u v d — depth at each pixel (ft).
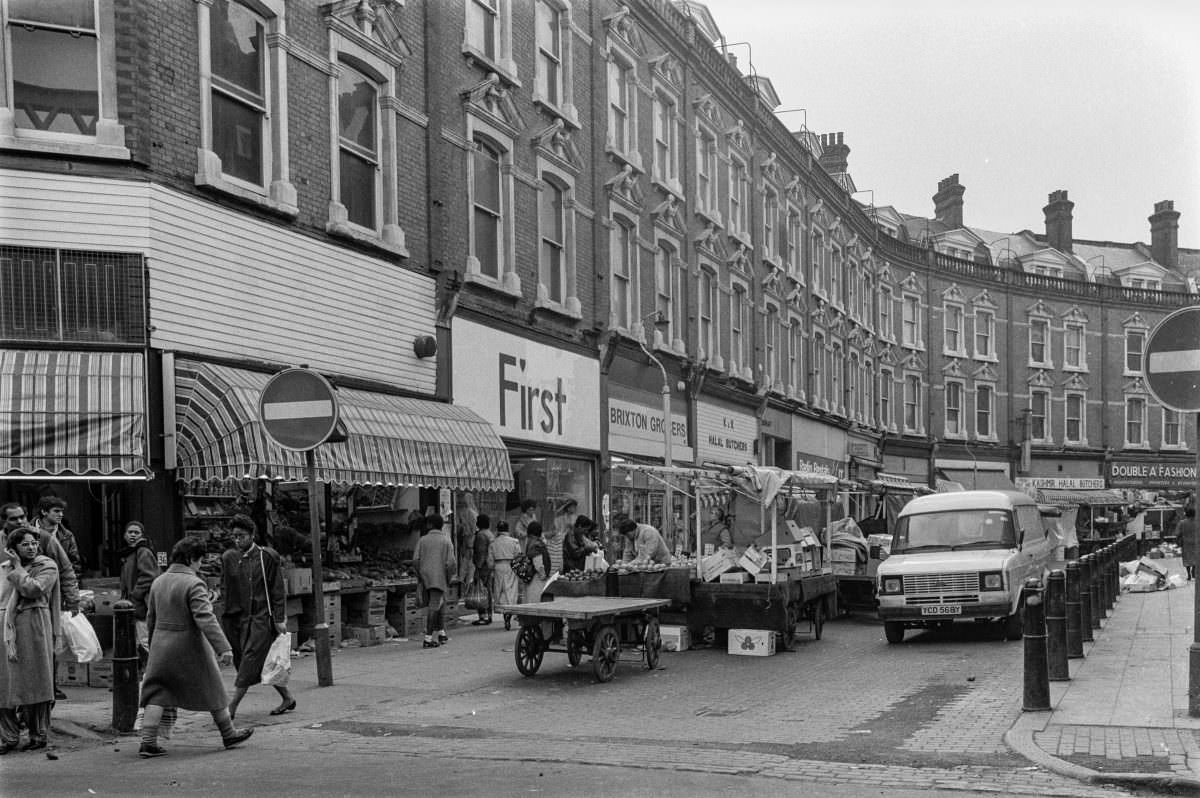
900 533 56.44
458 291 62.95
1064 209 208.44
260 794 22.70
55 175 40.93
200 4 45.68
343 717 32.45
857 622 62.44
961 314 178.40
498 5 69.92
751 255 114.62
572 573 49.52
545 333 74.08
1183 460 197.67
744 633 46.78
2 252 40.06
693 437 98.02
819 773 24.31
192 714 33.32
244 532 32.40
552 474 75.46
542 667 42.70
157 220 42.68
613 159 85.15
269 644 32.27
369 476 49.08
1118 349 194.59
